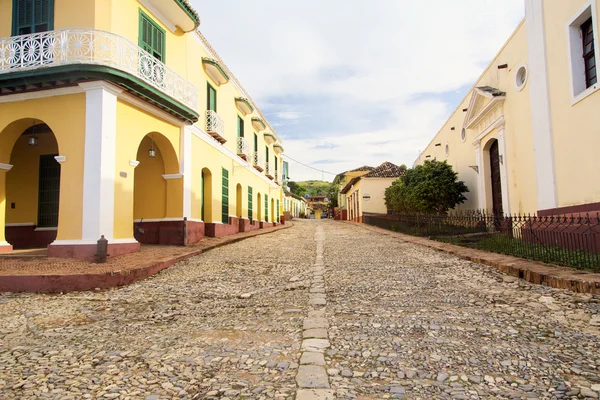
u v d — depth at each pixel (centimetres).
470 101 1535
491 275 723
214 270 898
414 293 624
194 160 1381
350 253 1148
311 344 412
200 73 1472
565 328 434
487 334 427
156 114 1150
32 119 1002
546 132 1008
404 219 1881
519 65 1185
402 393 302
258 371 353
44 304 642
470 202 1727
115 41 944
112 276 752
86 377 351
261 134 2592
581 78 891
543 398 288
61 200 938
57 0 991
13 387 331
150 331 488
